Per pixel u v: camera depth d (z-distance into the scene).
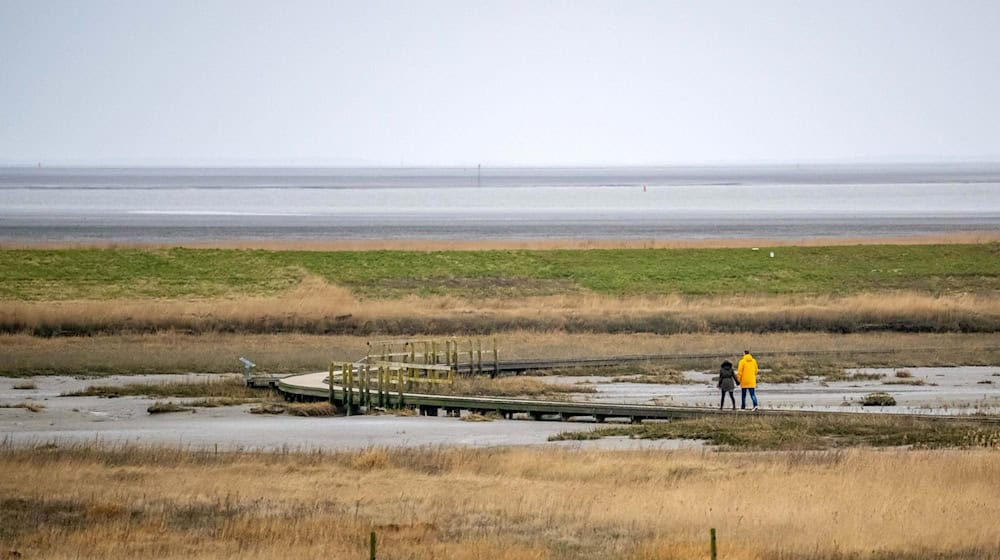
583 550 84.19
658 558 81.25
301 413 167.88
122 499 104.12
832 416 149.50
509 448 132.12
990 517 94.50
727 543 84.31
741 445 134.50
